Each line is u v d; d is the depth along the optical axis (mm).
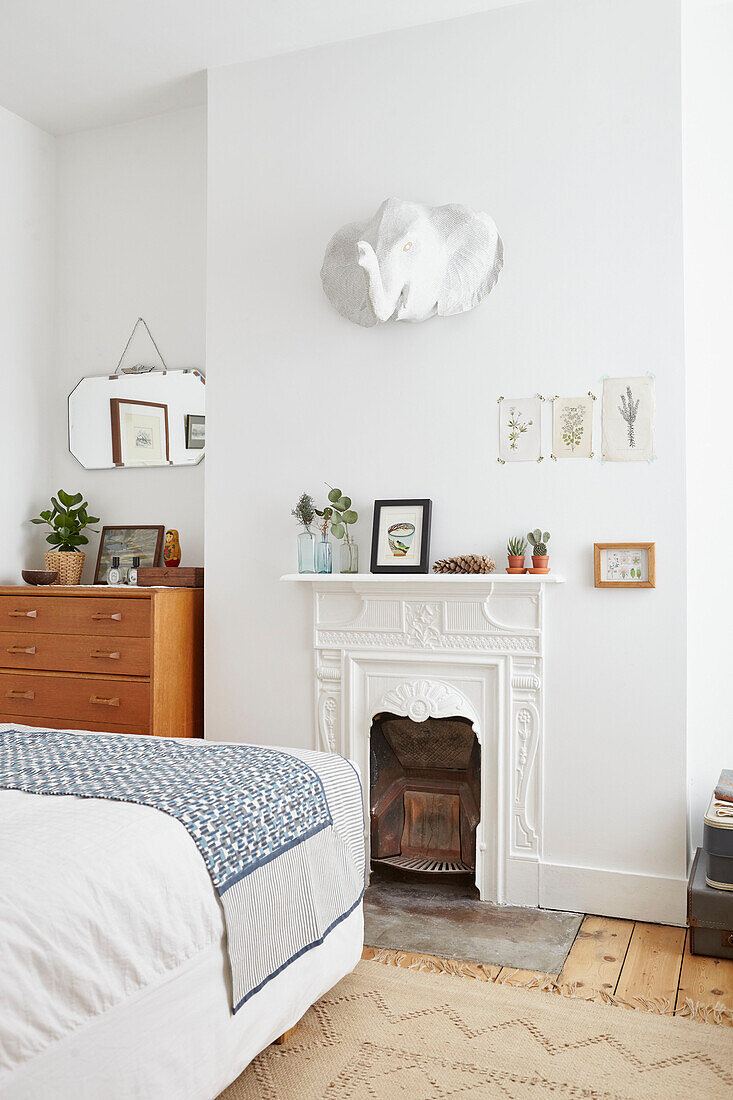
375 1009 2371
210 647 3646
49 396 4391
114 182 4297
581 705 3082
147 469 4199
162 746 2438
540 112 3191
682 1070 2082
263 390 3598
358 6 3262
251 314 3625
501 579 3051
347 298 3400
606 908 3033
